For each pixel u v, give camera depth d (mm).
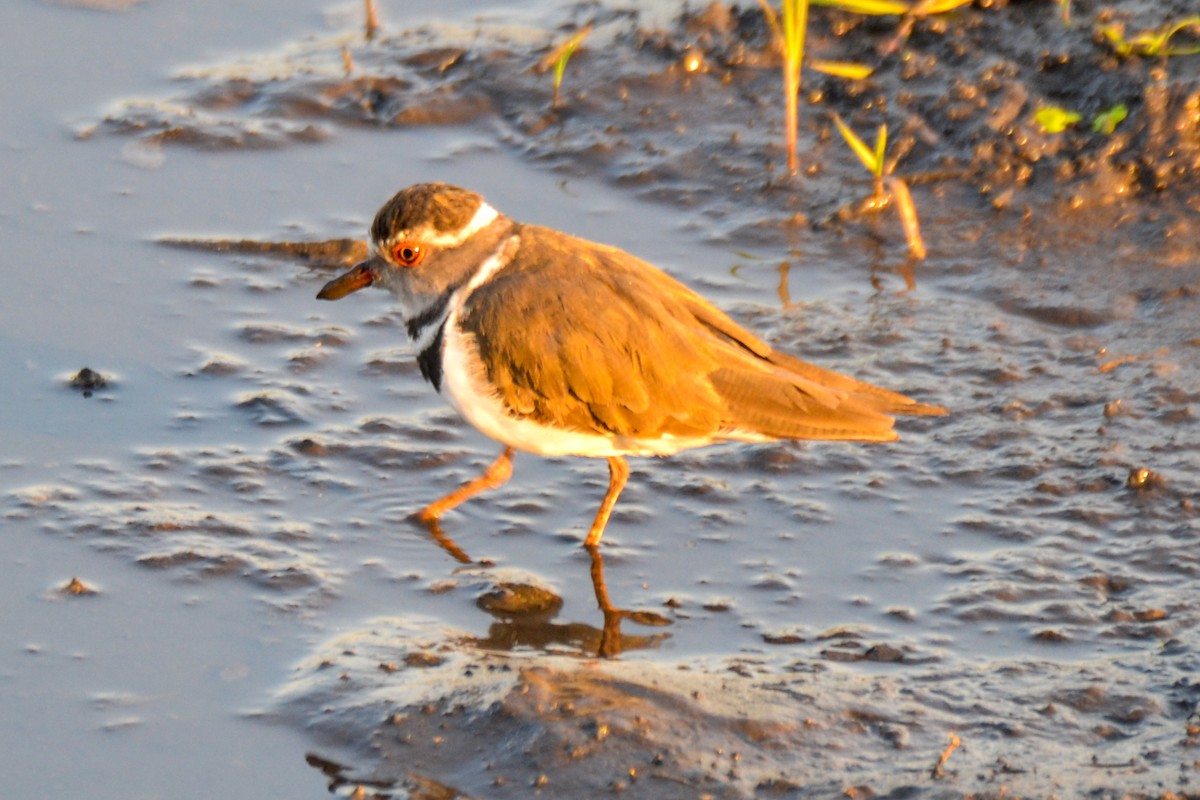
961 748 9539
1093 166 16219
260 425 13344
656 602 11289
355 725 9922
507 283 11391
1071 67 17125
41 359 14016
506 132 17641
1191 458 12680
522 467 13086
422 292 11828
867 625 10945
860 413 11430
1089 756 9438
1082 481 12477
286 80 18281
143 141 17234
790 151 16688
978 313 14812
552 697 9992
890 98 17312
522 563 11797
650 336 11250
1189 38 17266
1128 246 15578
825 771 9383
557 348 11188
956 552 11750
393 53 18766
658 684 10172
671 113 17688
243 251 15750
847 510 12320
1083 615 10930
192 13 19781
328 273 15578
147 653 10680
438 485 12742
